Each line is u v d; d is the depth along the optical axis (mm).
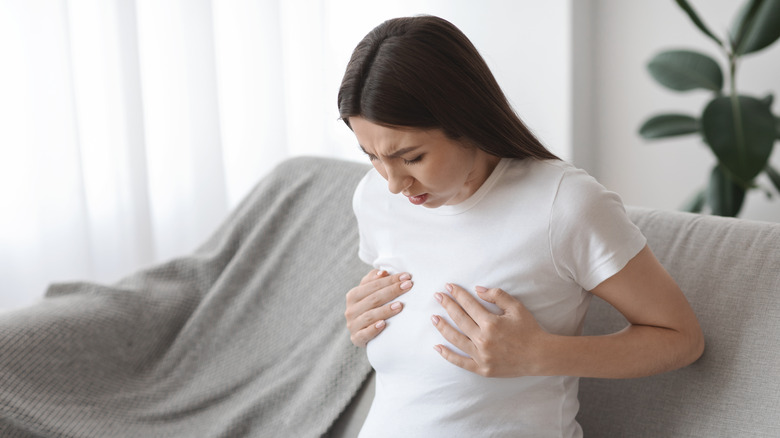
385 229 1098
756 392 948
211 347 1611
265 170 2855
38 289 2438
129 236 2568
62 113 2387
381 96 828
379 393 1089
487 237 967
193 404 1544
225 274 1663
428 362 994
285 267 1643
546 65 3039
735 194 2369
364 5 3021
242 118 2807
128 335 1597
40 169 2387
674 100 2891
